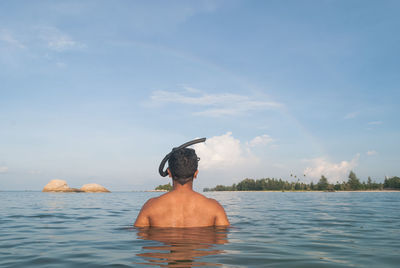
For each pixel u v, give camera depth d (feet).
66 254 7.88
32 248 8.84
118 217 19.77
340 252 8.24
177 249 7.58
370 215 21.74
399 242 10.05
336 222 16.81
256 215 21.44
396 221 17.42
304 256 7.58
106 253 7.68
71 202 44.19
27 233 12.33
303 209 29.22
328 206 35.06
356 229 13.66
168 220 9.65
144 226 9.88
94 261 6.93
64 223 16.11
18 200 50.06
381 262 7.06
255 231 12.05
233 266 6.20
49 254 7.92
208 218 9.79
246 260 6.81
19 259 7.35
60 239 10.52
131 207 31.86
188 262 6.43
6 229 13.74
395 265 6.75
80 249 8.52
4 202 42.34
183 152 9.62
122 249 7.87
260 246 8.55
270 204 40.88
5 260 7.25
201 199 9.89
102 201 48.39
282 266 6.42
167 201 9.75
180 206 9.68
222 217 9.94
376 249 8.75
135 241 8.63
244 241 8.98
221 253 7.34
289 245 9.21
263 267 6.25
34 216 20.77
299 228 13.83
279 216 20.67
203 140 9.98
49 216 20.74
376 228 14.10
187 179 9.70
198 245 8.01
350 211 26.08
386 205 36.78
